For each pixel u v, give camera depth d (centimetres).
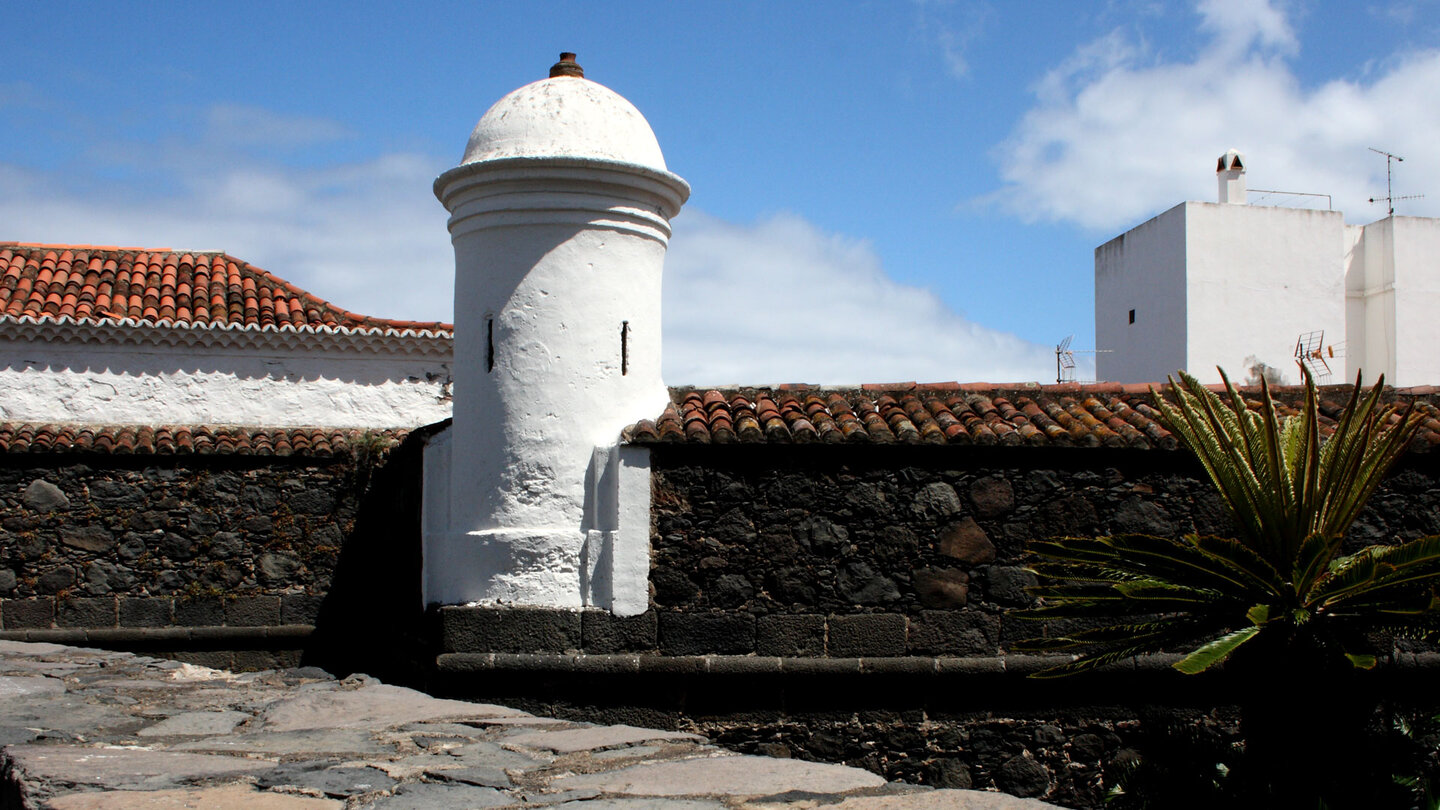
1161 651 908
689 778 413
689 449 923
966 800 380
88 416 1402
